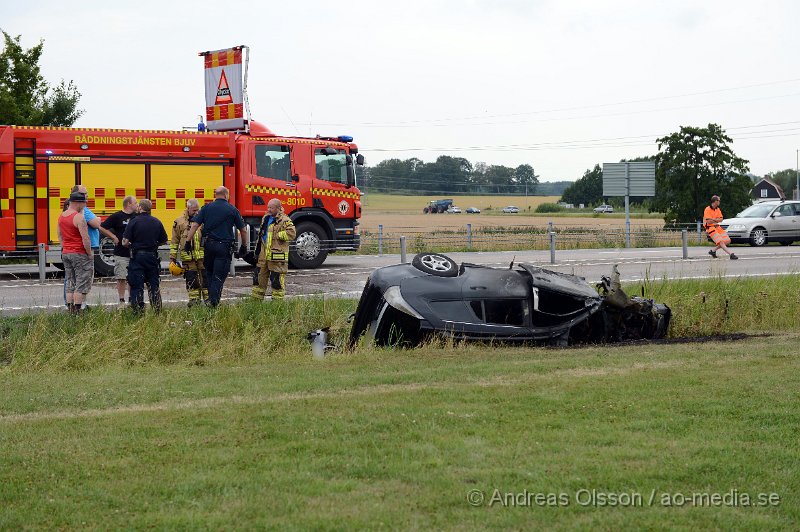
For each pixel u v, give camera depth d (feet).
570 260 86.58
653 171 149.28
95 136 67.15
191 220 48.39
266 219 49.37
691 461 18.40
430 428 21.26
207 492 16.90
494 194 576.20
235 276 69.26
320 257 75.97
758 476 17.60
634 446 19.60
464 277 36.99
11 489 17.15
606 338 38.22
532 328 36.14
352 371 30.30
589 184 491.31
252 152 72.49
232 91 75.61
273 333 40.98
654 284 53.83
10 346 37.24
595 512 15.80
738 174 205.57
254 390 26.89
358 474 17.83
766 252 102.06
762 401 23.73
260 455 19.22
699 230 124.36
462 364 30.99
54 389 28.32
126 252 49.06
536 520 15.43
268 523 15.29
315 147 75.56
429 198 544.21
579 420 21.97
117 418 23.06
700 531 14.99
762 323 45.80
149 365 35.76
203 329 40.42
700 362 30.53
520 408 23.29
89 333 37.83
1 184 64.75
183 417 22.85
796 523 15.34
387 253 103.50
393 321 36.58
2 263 81.00
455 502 16.24
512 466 18.22
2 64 107.45
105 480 17.66
